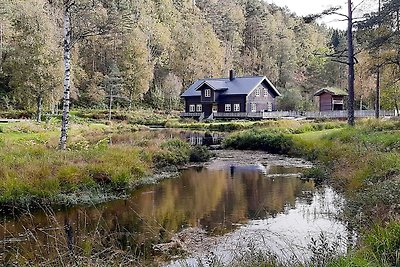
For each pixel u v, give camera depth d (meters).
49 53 36.94
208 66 78.00
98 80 59.19
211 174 17.39
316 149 21.05
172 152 20.19
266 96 56.41
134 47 62.00
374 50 21.70
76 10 17.42
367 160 12.84
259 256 6.24
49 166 12.84
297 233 8.75
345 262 5.10
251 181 15.56
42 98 37.59
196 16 99.00
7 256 7.34
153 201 12.21
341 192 12.27
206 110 55.72
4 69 41.75
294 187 14.13
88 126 34.75
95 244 7.87
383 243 5.75
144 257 7.61
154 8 89.31
